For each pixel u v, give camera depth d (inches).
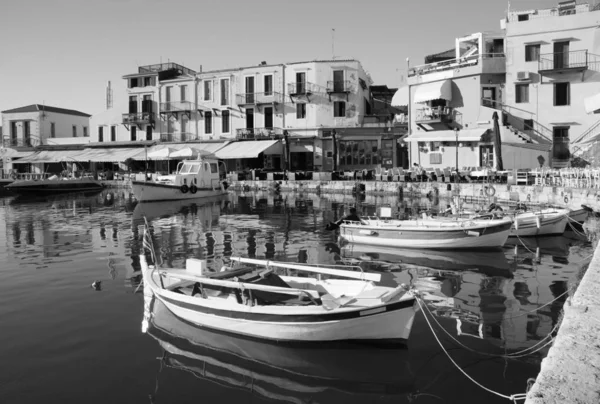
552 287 458.6
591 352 191.6
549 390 161.3
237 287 335.9
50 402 251.4
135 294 439.2
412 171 1503.4
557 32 1424.7
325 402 252.2
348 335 309.4
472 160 1515.7
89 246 697.6
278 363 295.9
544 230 730.2
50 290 453.4
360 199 1389.0
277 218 1003.3
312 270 386.3
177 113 2201.0
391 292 321.1
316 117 1951.3
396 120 1892.2
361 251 648.4
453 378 275.3
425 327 351.3
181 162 1732.3
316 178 1699.1
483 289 454.6
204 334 342.0
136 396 257.1
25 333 343.6
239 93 2081.7
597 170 956.0
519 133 1429.6
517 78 1469.0
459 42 1628.9
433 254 621.9
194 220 984.3
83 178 1931.6
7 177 2241.6
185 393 260.1
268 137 1951.3
